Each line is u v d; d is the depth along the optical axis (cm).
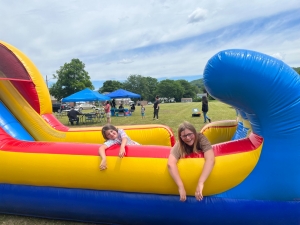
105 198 247
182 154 230
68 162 253
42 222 276
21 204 274
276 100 203
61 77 4578
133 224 252
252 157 219
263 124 214
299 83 204
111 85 8262
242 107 222
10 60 351
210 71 208
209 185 222
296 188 211
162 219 237
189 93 10494
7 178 272
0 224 274
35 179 263
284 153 209
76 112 1315
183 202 228
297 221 216
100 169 242
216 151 231
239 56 200
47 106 396
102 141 383
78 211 259
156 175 230
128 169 237
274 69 199
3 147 279
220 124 382
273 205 215
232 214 221
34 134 367
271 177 213
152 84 10569
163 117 1488
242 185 220
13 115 359
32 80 367
